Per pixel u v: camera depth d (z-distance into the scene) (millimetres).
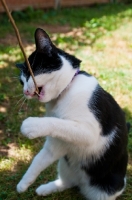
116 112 1198
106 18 3416
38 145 1509
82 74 1165
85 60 2283
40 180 1359
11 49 2402
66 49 2479
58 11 3615
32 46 2523
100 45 2566
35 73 1104
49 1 3637
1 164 1414
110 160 1202
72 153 1193
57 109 1142
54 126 1081
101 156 1188
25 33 2809
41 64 1104
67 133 1090
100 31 2961
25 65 1137
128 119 1656
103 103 1144
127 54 2451
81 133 1097
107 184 1219
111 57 2379
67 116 1116
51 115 1170
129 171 1396
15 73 2016
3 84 1934
